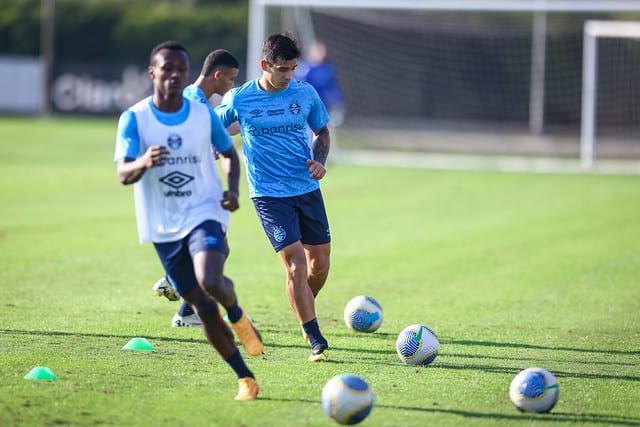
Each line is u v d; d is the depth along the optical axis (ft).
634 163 326.24
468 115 398.21
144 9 570.46
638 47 340.80
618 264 140.36
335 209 200.34
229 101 86.94
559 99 387.75
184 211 67.77
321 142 88.58
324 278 90.33
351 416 62.39
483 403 70.28
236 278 126.11
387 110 381.60
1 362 79.05
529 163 323.37
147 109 67.26
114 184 233.96
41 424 62.54
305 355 85.30
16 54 562.66
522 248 154.20
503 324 100.94
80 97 493.77
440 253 148.66
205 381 74.69
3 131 393.09
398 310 107.55
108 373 76.33
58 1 561.43
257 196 86.63
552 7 282.97
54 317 98.73
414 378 77.46
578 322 102.63
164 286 94.68
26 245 145.38
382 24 360.69
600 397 72.95
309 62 280.92
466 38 393.29
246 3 625.00
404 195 227.20
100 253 140.15
